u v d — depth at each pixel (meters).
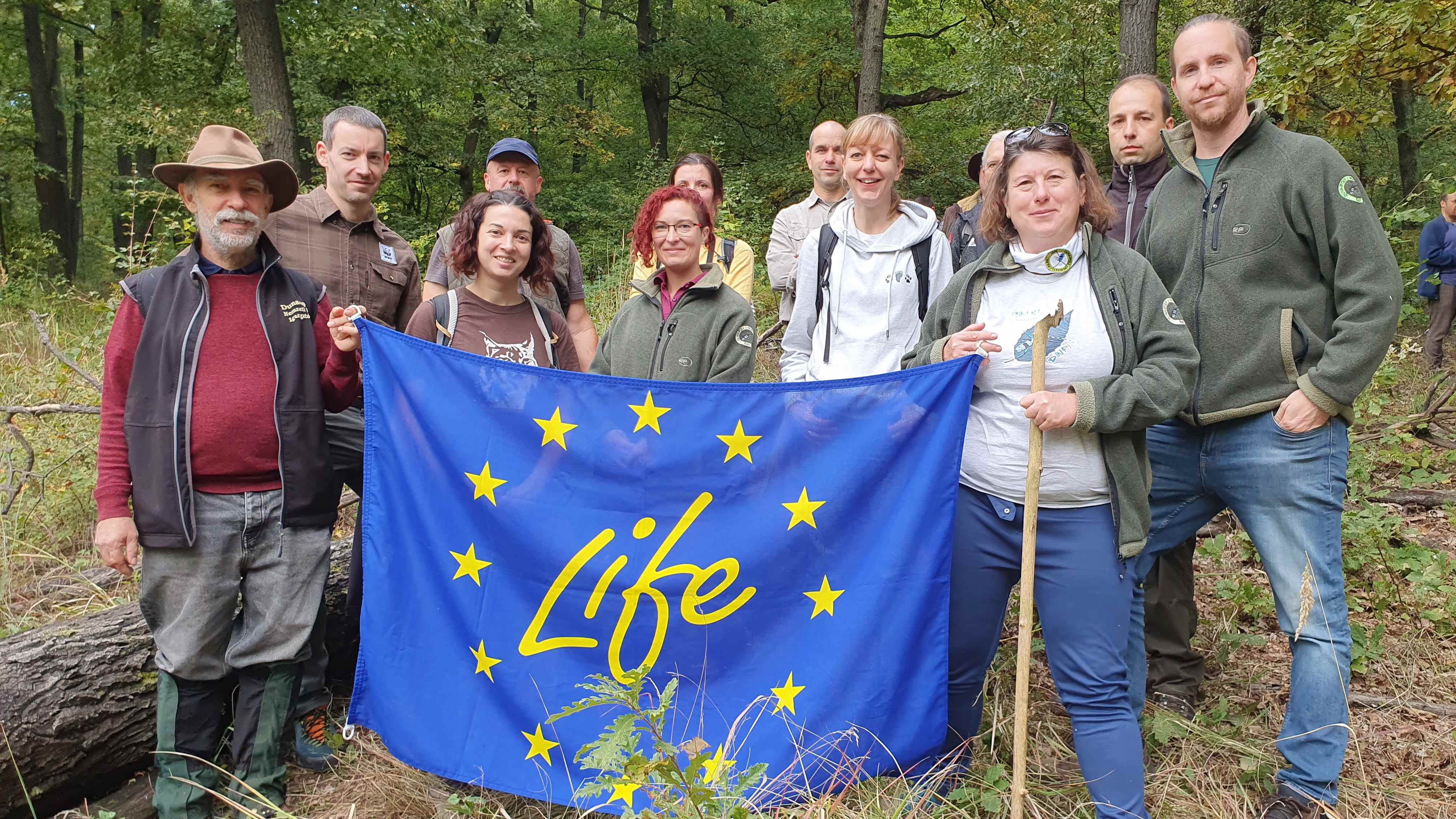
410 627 2.96
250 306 2.95
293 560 3.00
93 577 4.55
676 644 2.92
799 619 2.90
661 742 2.30
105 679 3.08
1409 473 5.65
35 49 18.67
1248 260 2.79
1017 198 2.65
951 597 2.87
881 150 3.47
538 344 3.49
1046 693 3.53
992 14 15.80
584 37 20.75
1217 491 2.96
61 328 9.34
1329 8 10.66
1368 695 3.41
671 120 23.08
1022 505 2.71
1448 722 3.23
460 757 2.92
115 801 3.09
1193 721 3.27
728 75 20.98
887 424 2.85
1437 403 5.82
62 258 16.62
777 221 5.13
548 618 2.94
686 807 2.32
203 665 2.93
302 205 3.92
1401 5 5.97
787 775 2.82
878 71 14.92
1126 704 2.63
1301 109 6.94
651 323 3.55
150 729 3.16
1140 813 2.53
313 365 3.03
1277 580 2.80
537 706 2.91
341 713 3.60
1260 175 2.80
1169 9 13.61
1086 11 12.69
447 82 16.36
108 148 21.88
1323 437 2.73
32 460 4.92
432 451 3.00
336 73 15.61
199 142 2.86
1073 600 2.62
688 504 2.94
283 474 2.95
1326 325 2.78
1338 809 2.73
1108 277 2.64
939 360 2.81
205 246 2.97
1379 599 3.96
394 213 18.06
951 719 3.03
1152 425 2.55
